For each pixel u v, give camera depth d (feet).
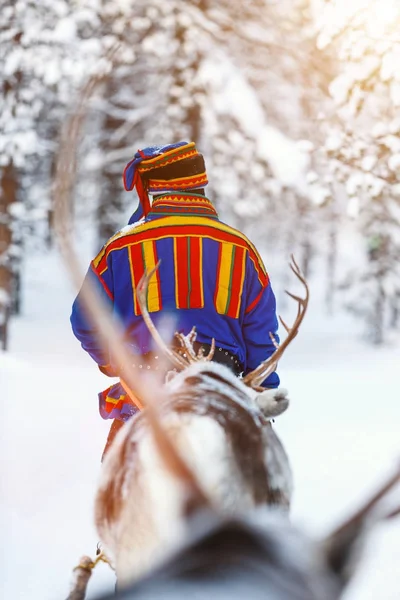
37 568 17.80
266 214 73.72
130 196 80.69
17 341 78.89
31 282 113.19
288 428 33.83
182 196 12.36
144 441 8.40
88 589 12.19
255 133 54.39
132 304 11.94
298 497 22.98
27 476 24.56
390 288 88.02
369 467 26.55
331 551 3.47
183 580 3.15
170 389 9.38
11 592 16.34
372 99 33.65
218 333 11.90
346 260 122.31
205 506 4.20
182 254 12.03
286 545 3.27
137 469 8.22
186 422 8.25
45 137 68.59
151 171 12.45
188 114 60.59
